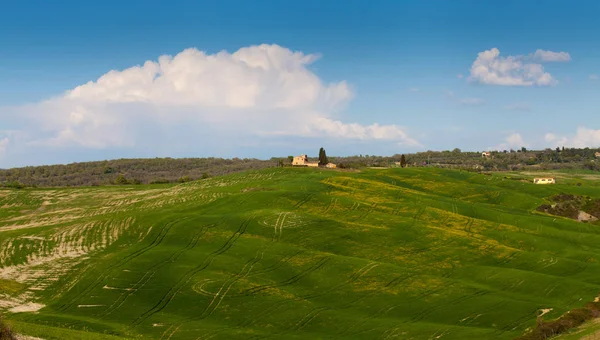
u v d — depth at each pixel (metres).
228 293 97.81
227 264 108.88
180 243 120.44
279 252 115.12
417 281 104.62
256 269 107.75
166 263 108.81
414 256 120.56
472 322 89.31
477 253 123.31
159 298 95.94
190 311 92.38
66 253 116.38
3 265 110.12
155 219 133.38
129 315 90.19
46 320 85.19
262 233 126.56
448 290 101.06
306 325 88.62
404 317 91.75
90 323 85.31
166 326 86.81
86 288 99.19
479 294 99.38
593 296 98.25
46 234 129.12
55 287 99.88
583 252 126.50
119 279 102.12
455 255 122.06
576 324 86.38
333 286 102.69
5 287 98.44
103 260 111.06
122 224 132.12
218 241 120.81
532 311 91.88
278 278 104.75
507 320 89.00
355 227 132.88
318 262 111.62
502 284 105.81
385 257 119.50
